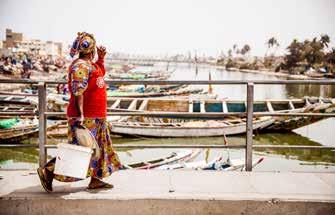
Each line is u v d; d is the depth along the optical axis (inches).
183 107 743.1
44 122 176.7
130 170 179.2
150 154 563.8
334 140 698.2
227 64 7357.3
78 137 140.6
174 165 441.4
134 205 141.9
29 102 821.2
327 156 575.5
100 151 146.4
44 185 145.9
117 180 163.8
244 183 162.4
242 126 666.2
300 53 4783.5
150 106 749.9
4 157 567.5
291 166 519.8
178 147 180.1
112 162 151.2
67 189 151.8
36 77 2436.0
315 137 721.6
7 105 833.5
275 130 732.7
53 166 146.4
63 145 139.4
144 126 645.9
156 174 173.3
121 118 701.9
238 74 4842.5
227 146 183.3
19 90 1331.2
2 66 2426.2
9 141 606.9
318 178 171.2
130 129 644.7
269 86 2630.4
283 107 765.9
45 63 3336.6
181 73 5054.1
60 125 612.7
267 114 181.2
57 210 142.0
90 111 142.3
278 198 143.6
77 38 141.6
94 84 141.7
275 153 588.1
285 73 4886.8
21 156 576.1
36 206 141.8
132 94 988.6
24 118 665.6
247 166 182.7
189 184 159.5
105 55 150.9
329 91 2235.5
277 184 161.6
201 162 457.1
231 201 142.6
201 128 650.2
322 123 875.4
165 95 1033.5
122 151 582.9
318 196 146.3
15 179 165.5
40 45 4756.4
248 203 142.9
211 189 153.4
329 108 697.0
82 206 141.9
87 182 160.9
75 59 142.2
